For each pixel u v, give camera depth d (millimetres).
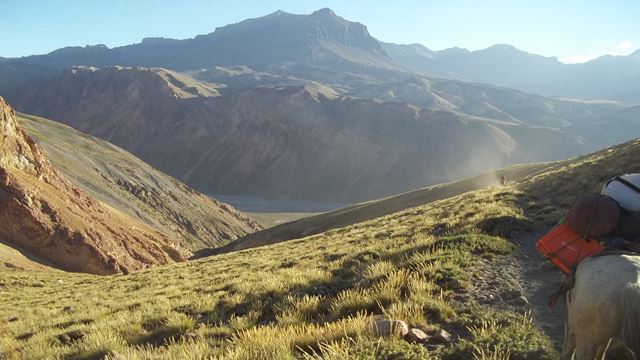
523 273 11359
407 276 10852
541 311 8742
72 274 55312
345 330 7438
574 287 4902
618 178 5359
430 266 11453
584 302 4535
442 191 67438
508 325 7797
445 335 7418
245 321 10852
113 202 138125
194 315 13141
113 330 12125
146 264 84938
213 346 9109
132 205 144625
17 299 30453
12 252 63406
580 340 4625
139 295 20609
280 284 13953
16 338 14836
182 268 33688
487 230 16812
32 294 32875
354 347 6609
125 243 85812
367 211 75500
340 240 27891
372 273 12375
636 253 4777
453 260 12141
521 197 26562
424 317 8391
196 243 152500
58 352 10938
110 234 85000
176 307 14477
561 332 7660
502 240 14461
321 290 12383
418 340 7285
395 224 29500
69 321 15875
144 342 11141
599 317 4367
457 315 8562
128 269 77312
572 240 5223
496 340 6578
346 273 14461
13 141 82250
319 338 7566
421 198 68562
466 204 27969
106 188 146250
